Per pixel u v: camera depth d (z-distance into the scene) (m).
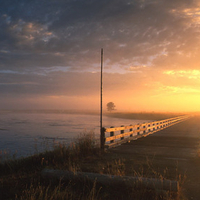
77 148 8.63
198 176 5.79
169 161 7.73
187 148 10.83
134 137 14.38
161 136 16.38
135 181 4.63
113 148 10.66
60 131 35.88
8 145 20.50
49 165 6.55
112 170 5.95
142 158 8.24
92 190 4.33
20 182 5.15
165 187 4.42
